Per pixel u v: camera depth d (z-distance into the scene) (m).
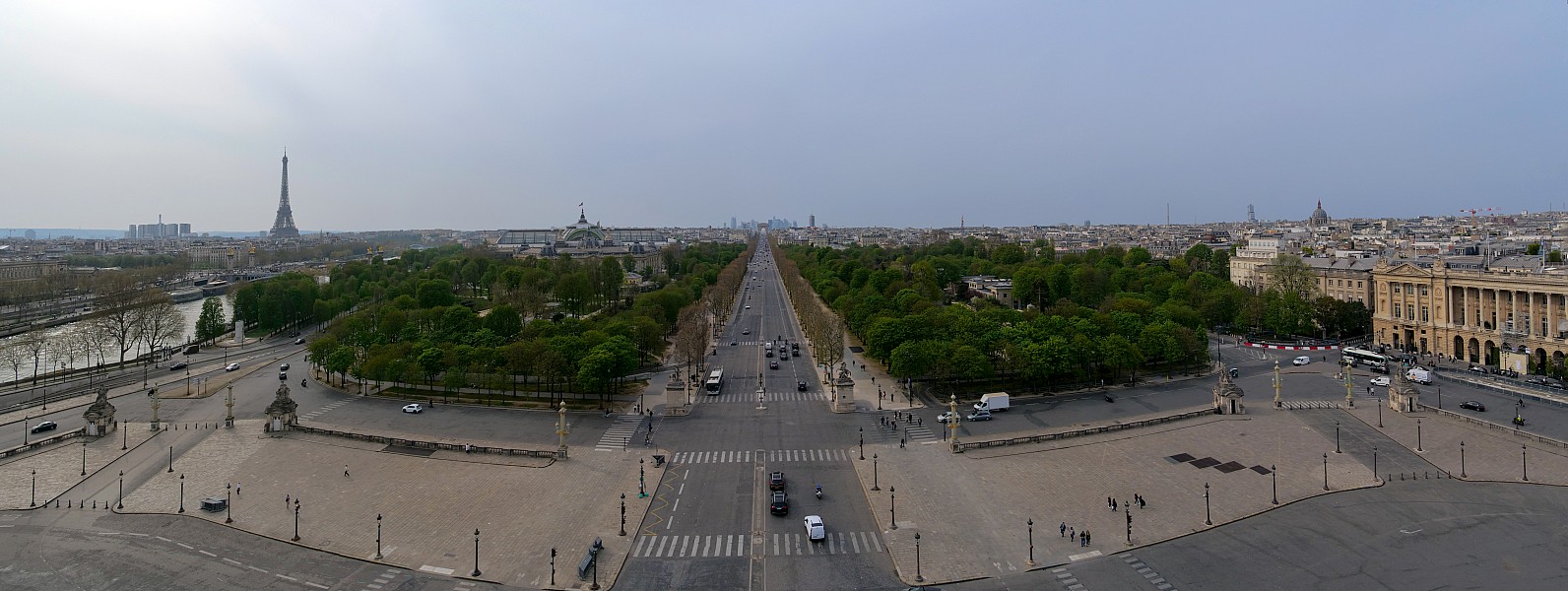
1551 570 120.81
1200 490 157.25
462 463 178.38
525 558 129.62
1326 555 127.75
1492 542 131.25
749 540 136.62
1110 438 192.00
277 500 155.00
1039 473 168.38
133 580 121.06
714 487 163.12
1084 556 128.62
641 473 157.88
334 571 124.75
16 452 184.38
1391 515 143.12
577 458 182.38
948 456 181.25
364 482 165.50
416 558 129.62
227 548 133.25
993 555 129.50
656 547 133.88
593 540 136.50
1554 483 157.38
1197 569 123.50
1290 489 156.88
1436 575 120.00
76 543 134.88
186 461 179.62
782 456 183.38
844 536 137.75
